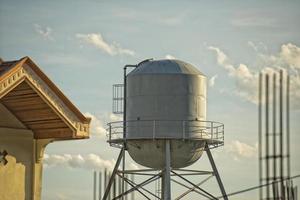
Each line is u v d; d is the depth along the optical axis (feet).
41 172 137.90
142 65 221.87
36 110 132.46
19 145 135.33
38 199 137.18
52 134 135.74
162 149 216.33
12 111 134.72
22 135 135.64
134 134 217.15
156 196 215.51
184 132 215.31
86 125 134.21
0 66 124.88
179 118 215.92
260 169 126.52
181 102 216.33
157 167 220.43
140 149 217.97
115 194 201.05
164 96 216.33
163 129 215.10
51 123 134.31
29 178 136.36
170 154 215.92
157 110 216.13
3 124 134.00
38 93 128.06
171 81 216.54
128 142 219.00
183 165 219.00
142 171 217.15
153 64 220.02
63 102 131.23
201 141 216.74
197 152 217.36
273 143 126.11
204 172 218.18
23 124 136.26
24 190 135.54
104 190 209.26
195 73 218.59
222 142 219.82
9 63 125.18
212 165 219.00
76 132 133.28
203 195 216.95
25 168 135.95
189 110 216.74
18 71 124.16
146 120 216.33
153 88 216.95
